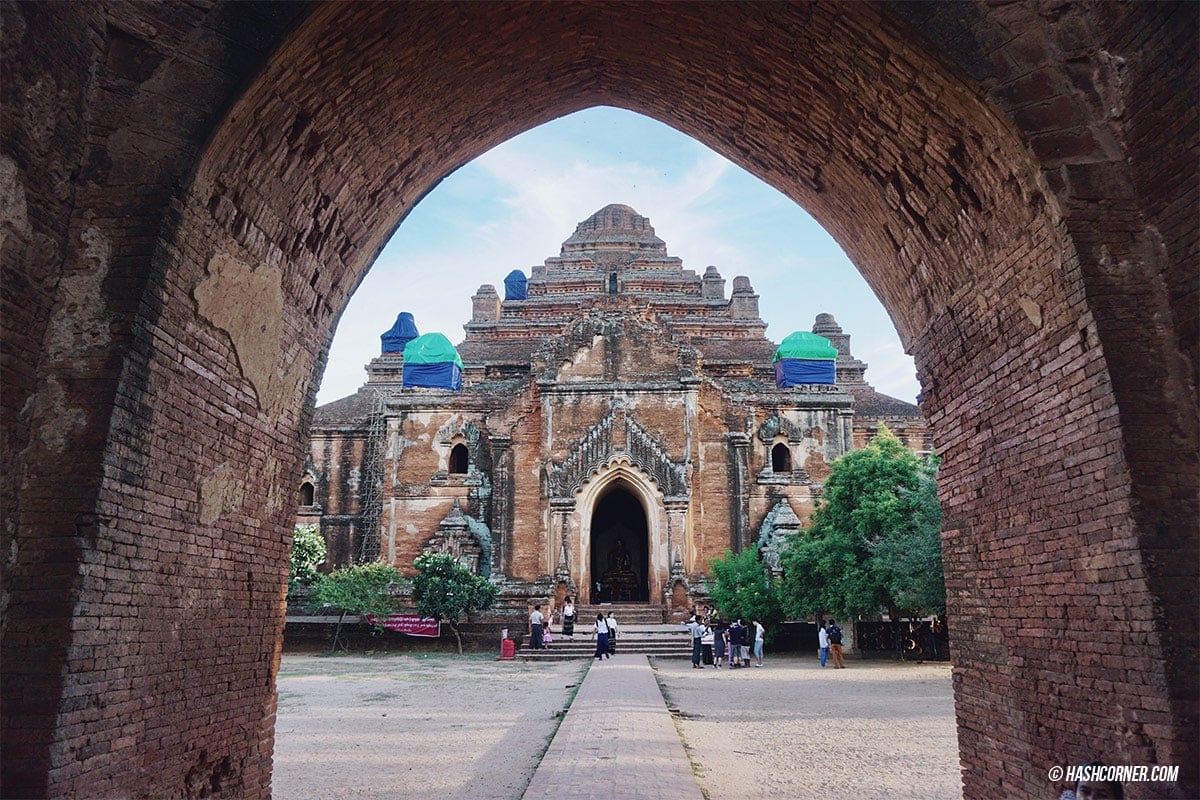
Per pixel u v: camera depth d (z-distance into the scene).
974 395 9.23
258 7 7.16
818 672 28.33
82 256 6.84
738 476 40.81
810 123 10.14
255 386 8.98
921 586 26.78
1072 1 7.11
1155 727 6.36
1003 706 8.62
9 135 6.10
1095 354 6.94
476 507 42.28
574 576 38.97
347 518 45.62
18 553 6.27
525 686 24.39
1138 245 7.01
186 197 7.12
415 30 8.47
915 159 8.95
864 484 30.78
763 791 11.13
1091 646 7.12
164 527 7.34
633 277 57.25
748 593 34.50
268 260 8.80
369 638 37.25
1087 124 7.20
